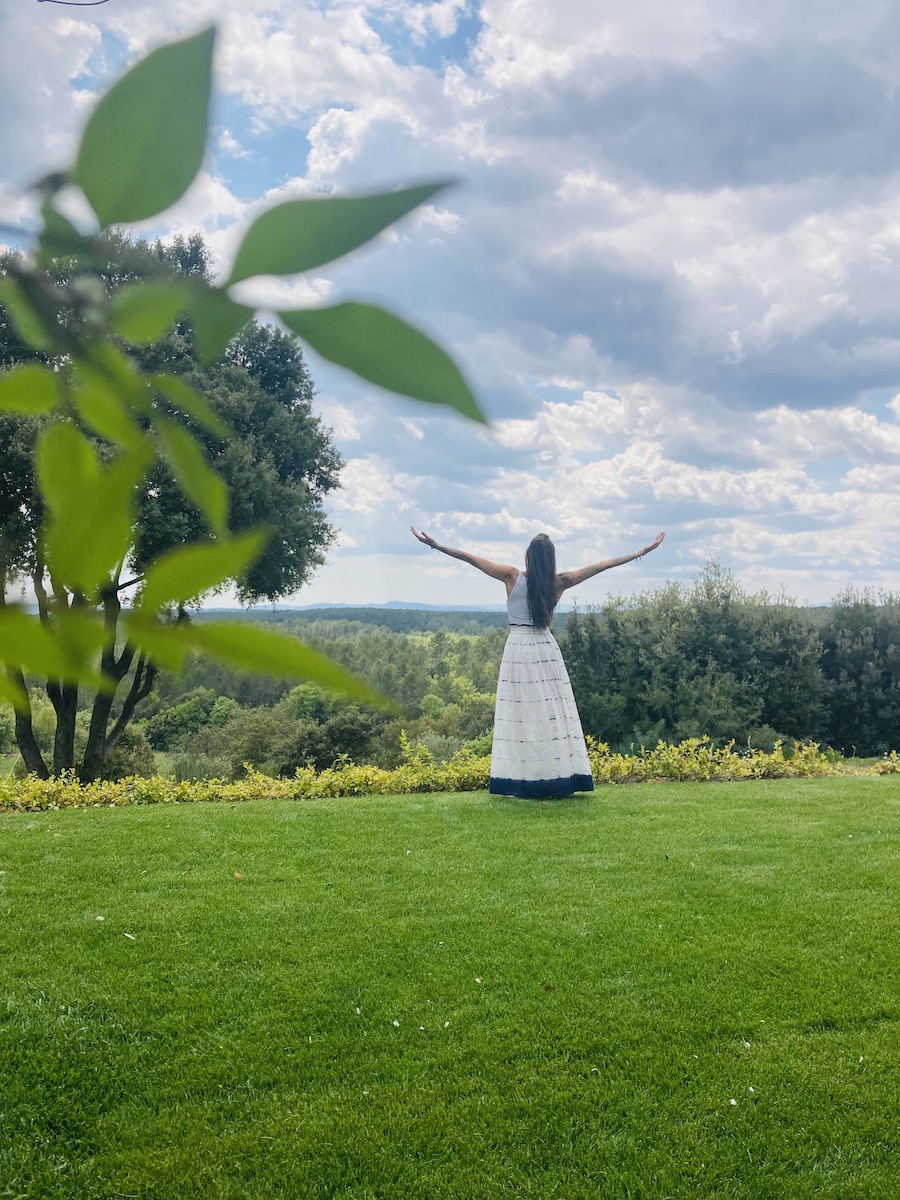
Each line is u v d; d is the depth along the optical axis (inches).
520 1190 95.6
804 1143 103.3
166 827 241.3
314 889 188.7
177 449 11.4
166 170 9.7
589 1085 114.2
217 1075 115.3
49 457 11.7
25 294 10.0
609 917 171.3
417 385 9.2
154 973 145.0
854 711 573.0
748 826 241.1
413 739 601.6
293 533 511.5
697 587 578.2
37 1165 98.3
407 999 136.9
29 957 150.9
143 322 10.1
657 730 534.9
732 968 147.3
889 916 170.2
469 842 226.8
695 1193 95.1
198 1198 93.5
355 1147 102.0
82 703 592.4
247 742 594.6
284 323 9.3
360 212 8.5
